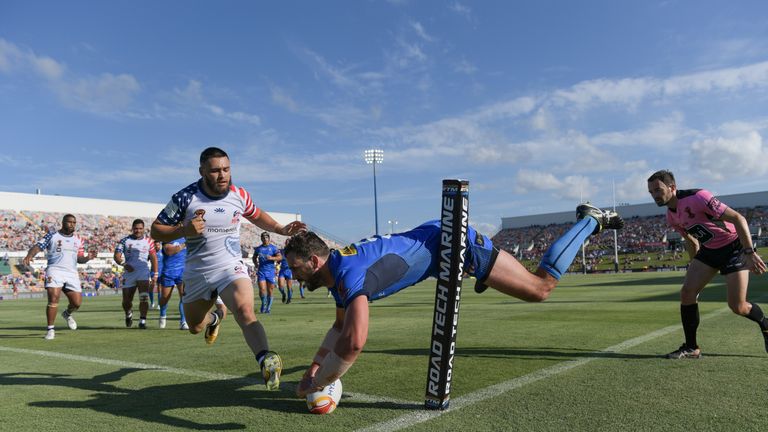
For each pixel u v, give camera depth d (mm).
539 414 3229
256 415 3406
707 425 2947
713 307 9891
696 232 4934
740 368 4457
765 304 10297
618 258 59406
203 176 4273
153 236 4195
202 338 7715
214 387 4266
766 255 50062
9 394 4113
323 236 45750
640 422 3025
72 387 4359
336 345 3137
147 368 5199
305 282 3451
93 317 12633
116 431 3117
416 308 12844
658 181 5098
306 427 3117
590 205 4215
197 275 4332
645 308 10578
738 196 63969
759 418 3055
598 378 4195
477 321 8836
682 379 4086
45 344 7305
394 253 3455
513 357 5258
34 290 38969
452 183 3387
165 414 3469
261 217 4703
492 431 2932
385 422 3158
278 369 3482
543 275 3918
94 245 45125
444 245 3402
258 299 18984
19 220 44469
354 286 3205
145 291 9633
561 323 8297
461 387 3990
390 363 5121
